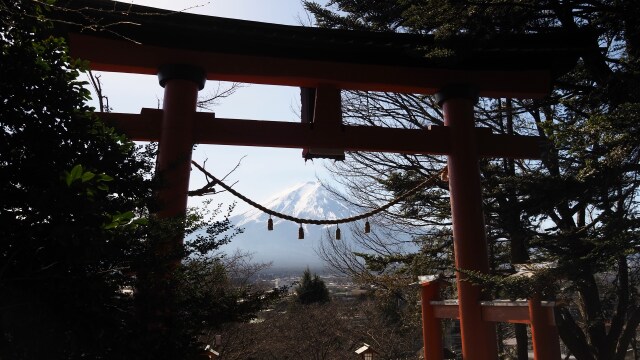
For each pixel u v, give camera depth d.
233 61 6.55
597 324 9.96
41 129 2.88
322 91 6.81
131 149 3.39
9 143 2.81
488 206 9.89
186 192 5.65
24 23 2.82
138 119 6.00
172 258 3.23
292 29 6.51
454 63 6.36
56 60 2.98
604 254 5.50
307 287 23.70
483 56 7.03
